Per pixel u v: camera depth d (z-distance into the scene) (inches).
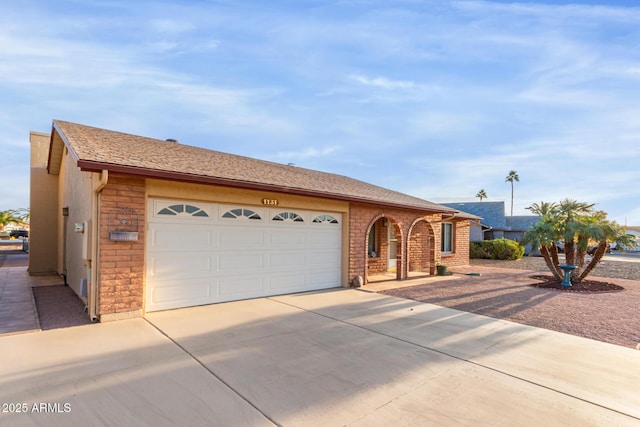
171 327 238.1
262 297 346.0
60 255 479.2
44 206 520.1
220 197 310.2
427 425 125.7
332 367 177.9
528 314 296.0
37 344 202.1
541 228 467.2
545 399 146.6
